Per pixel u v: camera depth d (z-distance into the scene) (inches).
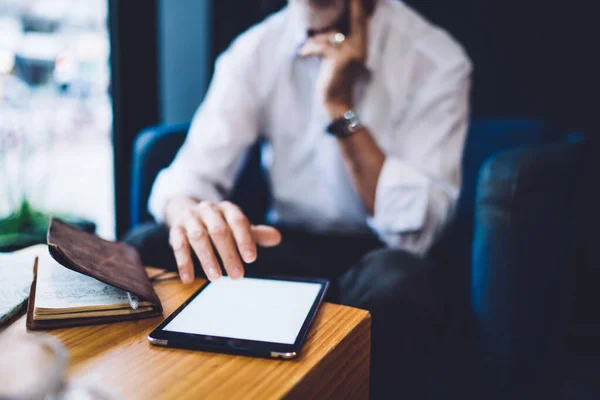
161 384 18.4
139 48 71.7
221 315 24.3
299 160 53.6
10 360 12.4
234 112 53.1
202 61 78.7
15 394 11.3
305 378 19.3
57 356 12.5
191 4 76.0
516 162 38.4
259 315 24.4
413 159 48.6
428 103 49.2
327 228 54.0
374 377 30.9
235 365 19.9
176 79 76.9
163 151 53.1
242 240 28.8
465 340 40.9
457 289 43.1
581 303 72.9
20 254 32.3
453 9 75.0
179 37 76.0
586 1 69.4
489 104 76.1
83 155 123.9
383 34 51.6
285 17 55.1
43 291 24.7
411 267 34.2
